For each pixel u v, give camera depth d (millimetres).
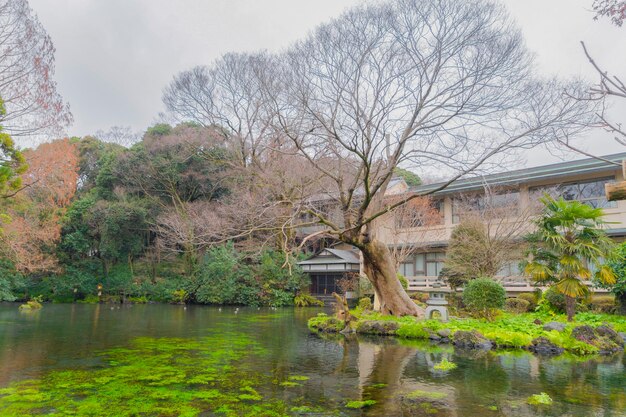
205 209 23172
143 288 26906
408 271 22688
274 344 9781
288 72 11969
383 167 13219
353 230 12766
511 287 18172
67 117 12883
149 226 27859
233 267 24797
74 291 26359
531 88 10242
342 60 11109
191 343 9859
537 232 11789
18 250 16750
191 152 25344
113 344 9664
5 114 11078
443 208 21781
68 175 16750
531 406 4965
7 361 7570
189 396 5301
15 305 23797
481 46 10344
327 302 25141
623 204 16719
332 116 11336
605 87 2596
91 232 27203
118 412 4648
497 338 9398
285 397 5309
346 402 5105
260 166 16734
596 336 9219
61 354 8320
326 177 14055
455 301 15430
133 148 27938
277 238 18734
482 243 15328
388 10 10688
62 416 4496
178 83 17906
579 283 11039
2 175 10156
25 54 11586
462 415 4641
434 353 8570
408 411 4766
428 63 10898
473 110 10727
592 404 5062
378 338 10789
